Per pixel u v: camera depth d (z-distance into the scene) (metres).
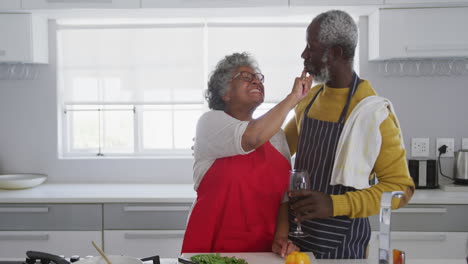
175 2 2.82
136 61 3.25
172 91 3.26
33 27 2.97
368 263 1.53
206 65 3.30
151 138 3.43
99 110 3.38
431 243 2.67
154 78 3.26
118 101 3.27
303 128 1.74
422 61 3.14
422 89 3.16
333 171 1.58
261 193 1.73
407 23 2.80
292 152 1.94
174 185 3.18
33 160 3.31
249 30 3.21
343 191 1.60
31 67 3.27
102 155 3.41
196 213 1.76
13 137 3.30
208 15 3.08
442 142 3.17
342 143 1.57
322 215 1.50
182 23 3.23
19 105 3.29
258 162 1.74
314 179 1.65
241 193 1.72
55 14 3.00
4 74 3.26
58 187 3.10
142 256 2.74
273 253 1.61
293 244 1.60
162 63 3.25
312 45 1.59
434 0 2.70
